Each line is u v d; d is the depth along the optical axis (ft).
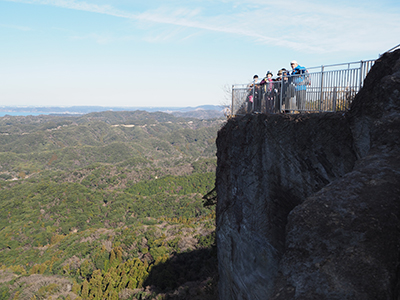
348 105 19.66
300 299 7.50
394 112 12.30
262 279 22.86
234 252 28.71
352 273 7.43
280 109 27.96
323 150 19.72
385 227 8.01
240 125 30.37
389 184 9.14
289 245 9.36
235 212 29.66
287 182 22.67
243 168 28.91
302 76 24.76
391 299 6.78
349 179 10.16
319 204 9.68
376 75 16.53
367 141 16.62
